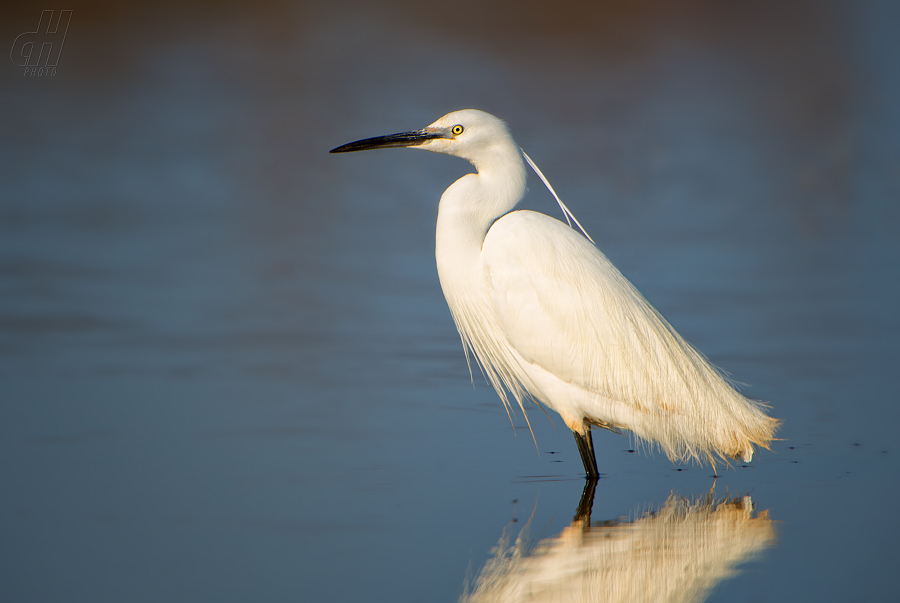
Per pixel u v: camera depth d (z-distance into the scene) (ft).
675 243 60.95
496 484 28.09
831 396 35.60
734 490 27.91
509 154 31.58
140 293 47.57
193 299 47.19
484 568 22.22
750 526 25.04
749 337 42.78
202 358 38.52
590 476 29.01
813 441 31.81
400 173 79.51
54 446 29.30
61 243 56.44
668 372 29.43
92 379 35.42
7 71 112.06
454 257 31.48
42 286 47.73
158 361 37.88
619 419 30.04
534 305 29.91
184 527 24.14
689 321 45.14
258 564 22.17
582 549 23.47
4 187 69.92
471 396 35.96
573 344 29.66
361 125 95.45
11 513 24.68
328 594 20.86
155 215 64.69
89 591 20.81
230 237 60.08
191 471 27.76
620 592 21.39
